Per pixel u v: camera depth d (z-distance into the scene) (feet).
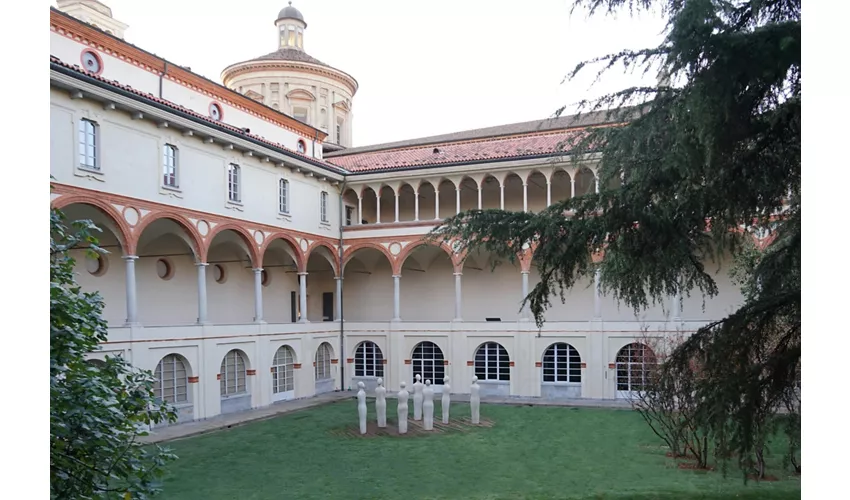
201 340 76.59
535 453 56.13
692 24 20.49
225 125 81.66
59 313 20.71
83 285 72.18
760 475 45.85
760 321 26.35
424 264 111.75
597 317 91.91
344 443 61.41
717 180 25.77
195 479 48.08
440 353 100.68
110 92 63.21
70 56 68.85
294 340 93.97
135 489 22.71
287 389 93.09
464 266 109.50
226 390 81.87
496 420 74.02
